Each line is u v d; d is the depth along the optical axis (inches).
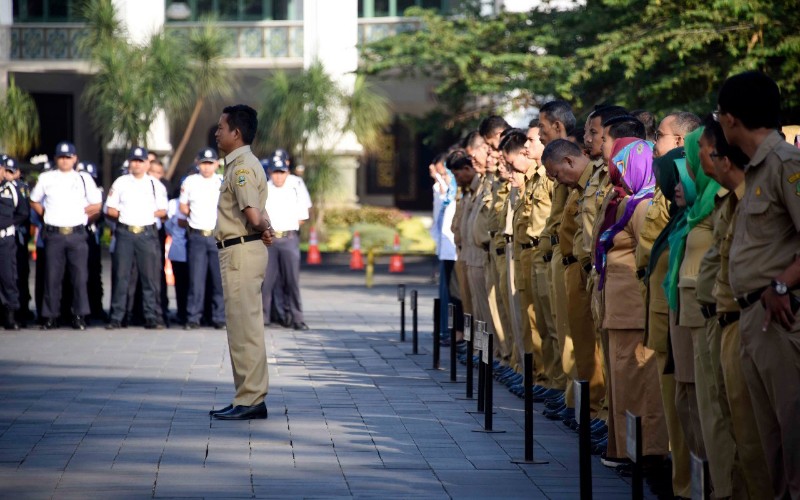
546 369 462.6
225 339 705.0
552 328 449.7
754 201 246.4
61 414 442.3
